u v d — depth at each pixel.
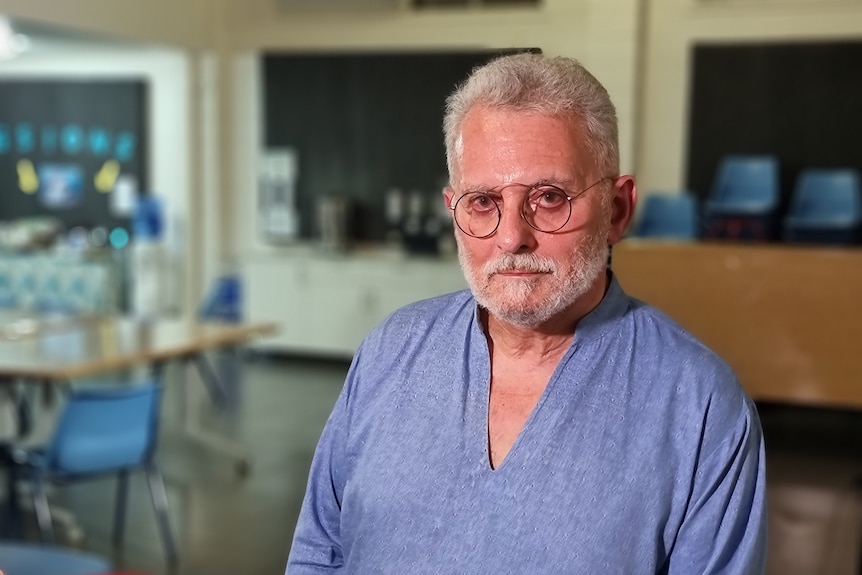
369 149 8.38
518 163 1.28
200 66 8.79
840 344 4.77
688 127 7.38
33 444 3.93
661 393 1.32
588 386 1.34
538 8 7.75
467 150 1.32
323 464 1.54
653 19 7.40
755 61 7.16
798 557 3.92
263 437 5.82
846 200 6.89
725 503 1.26
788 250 4.81
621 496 1.27
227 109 8.86
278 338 8.38
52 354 4.16
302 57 8.52
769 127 7.18
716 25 7.24
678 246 4.99
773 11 7.08
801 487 4.84
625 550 1.25
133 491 4.73
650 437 1.29
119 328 5.00
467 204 1.34
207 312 7.04
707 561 1.25
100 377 7.38
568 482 1.29
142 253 8.77
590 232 1.31
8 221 9.70
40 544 4.01
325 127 8.51
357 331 8.12
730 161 7.19
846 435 5.92
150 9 8.00
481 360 1.41
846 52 6.94
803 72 7.05
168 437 5.75
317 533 1.54
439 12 8.08
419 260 7.88
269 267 8.35
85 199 9.39
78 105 9.27
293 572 1.52
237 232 8.99
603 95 1.33
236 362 8.26
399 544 1.35
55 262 8.77
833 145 7.03
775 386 4.90
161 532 4.16
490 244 1.32
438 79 8.13
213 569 3.78
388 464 1.40
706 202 7.38
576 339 1.36
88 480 4.87
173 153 9.01
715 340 4.98
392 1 8.15
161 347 4.41
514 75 1.29
